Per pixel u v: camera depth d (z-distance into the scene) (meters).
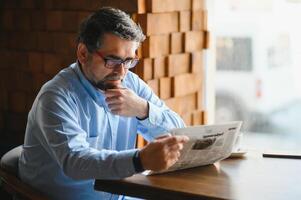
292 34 2.88
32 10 2.57
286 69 2.96
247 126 3.05
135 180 1.56
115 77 1.76
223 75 2.99
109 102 1.81
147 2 2.32
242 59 2.97
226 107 3.04
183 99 2.61
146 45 2.33
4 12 2.67
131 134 1.99
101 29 1.68
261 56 2.98
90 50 1.72
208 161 1.72
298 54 2.90
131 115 1.87
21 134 2.71
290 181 1.57
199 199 1.43
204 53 2.72
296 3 2.80
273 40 2.93
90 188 1.83
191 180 1.57
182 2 2.51
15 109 2.72
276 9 2.87
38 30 2.57
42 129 1.72
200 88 2.71
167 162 1.50
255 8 2.89
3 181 1.90
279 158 1.85
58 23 2.50
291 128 3.01
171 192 1.47
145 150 1.51
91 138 1.83
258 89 3.03
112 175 1.54
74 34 2.45
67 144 1.62
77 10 2.43
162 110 1.96
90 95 1.82
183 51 2.56
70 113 1.71
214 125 1.63
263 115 3.04
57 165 1.79
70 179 1.81
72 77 1.80
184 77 2.58
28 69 2.63
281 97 3.02
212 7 2.71
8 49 2.69
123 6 2.31
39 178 1.84
